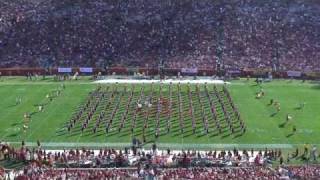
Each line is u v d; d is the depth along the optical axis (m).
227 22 133.12
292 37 128.38
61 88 103.19
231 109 87.31
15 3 139.50
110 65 121.06
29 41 127.88
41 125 80.06
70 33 130.25
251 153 68.38
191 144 71.88
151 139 73.69
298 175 56.47
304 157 67.31
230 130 77.50
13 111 87.81
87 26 132.50
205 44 126.69
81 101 92.75
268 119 83.19
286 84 108.88
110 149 68.69
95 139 73.88
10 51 125.19
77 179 54.81
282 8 137.38
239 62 121.00
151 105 89.06
